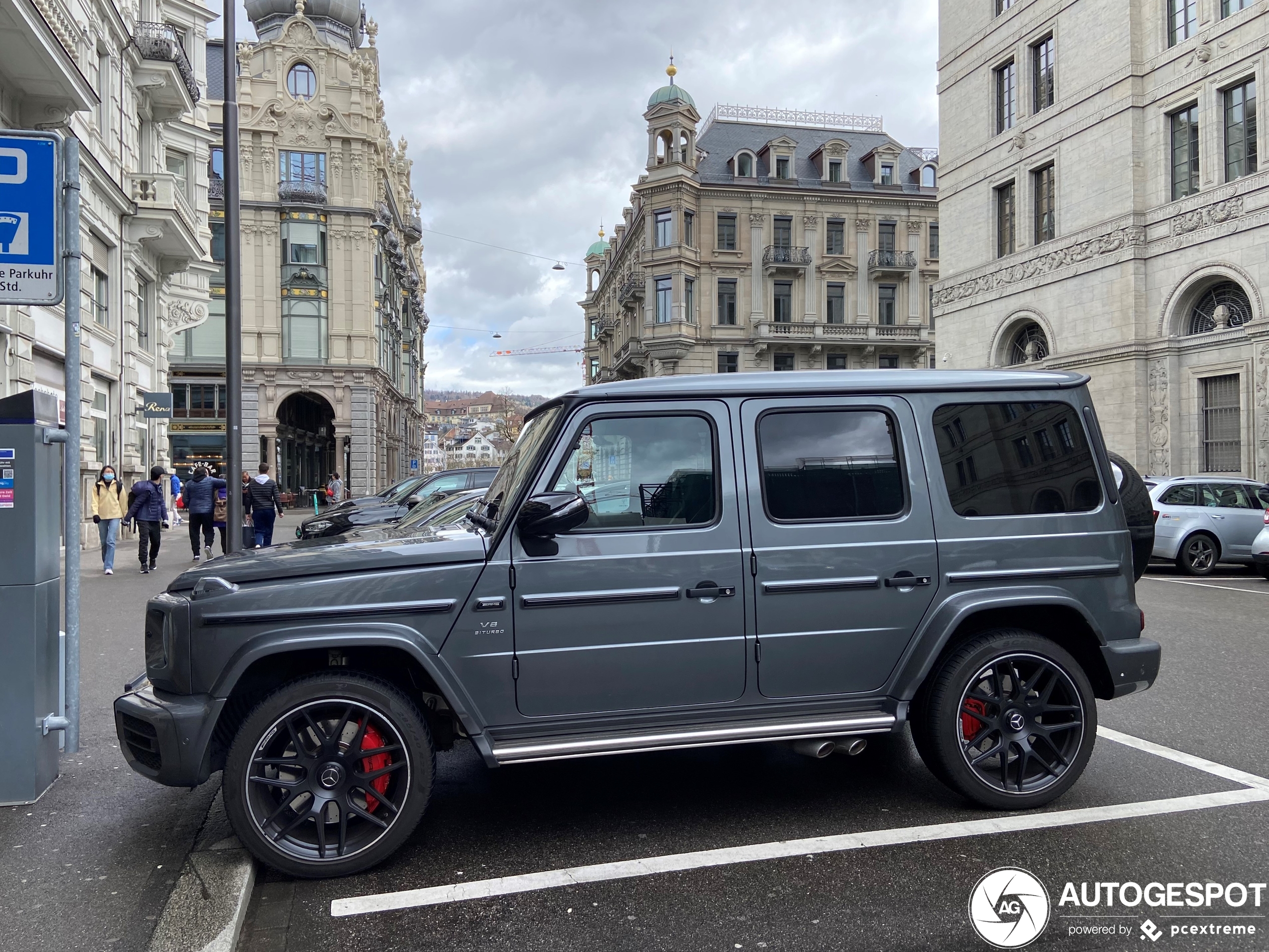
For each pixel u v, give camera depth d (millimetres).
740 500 3686
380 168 47812
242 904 2977
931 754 3848
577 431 3631
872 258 48812
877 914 2939
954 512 3871
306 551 3623
